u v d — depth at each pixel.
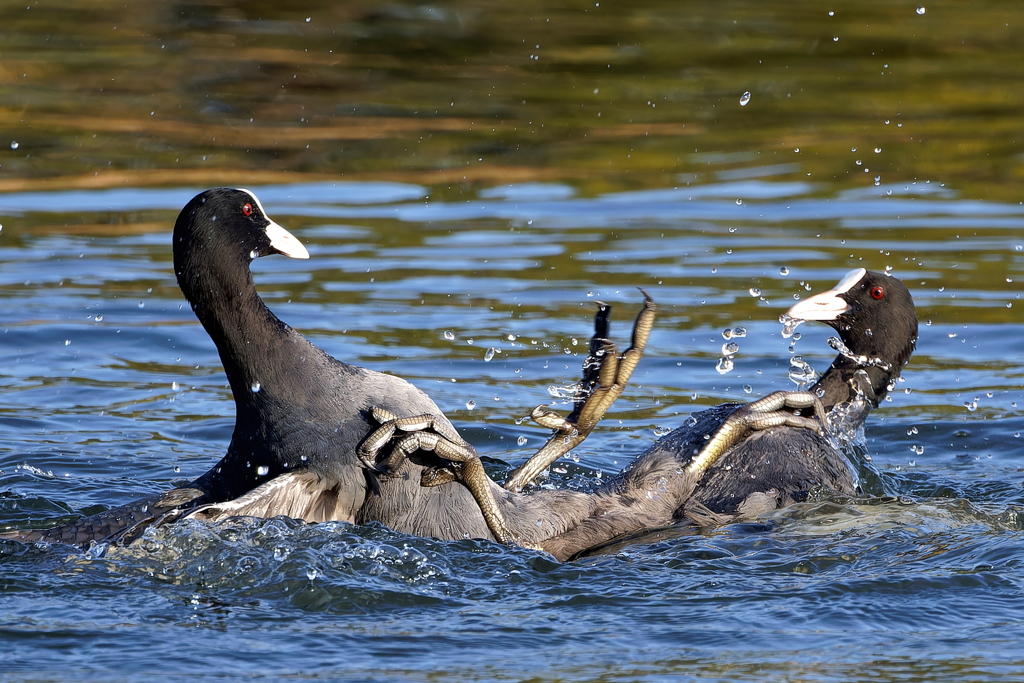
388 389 8.09
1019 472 9.99
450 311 14.12
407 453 7.64
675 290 14.73
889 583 7.02
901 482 9.68
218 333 7.97
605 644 6.29
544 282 15.06
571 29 29.45
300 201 18.59
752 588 7.06
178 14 29.94
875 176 19.77
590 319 13.87
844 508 8.47
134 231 17.22
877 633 6.41
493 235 17.08
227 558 7.27
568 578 7.25
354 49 27.67
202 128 22.38
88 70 25.34
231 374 8.05
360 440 7.94
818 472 8.90
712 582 7.16
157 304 14.53
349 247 16.52
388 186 19.55
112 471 9.98
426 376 12.30
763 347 13.11
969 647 6.21
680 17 30.55
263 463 8.09
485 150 21.47
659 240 16.70
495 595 6.99
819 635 6.38
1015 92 24.59
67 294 14.72
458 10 30.92
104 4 30.50
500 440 10.86
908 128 22.47
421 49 27.73
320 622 6.58
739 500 8.62
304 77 25.62
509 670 5.93
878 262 15.54
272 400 7.94
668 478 8.74
